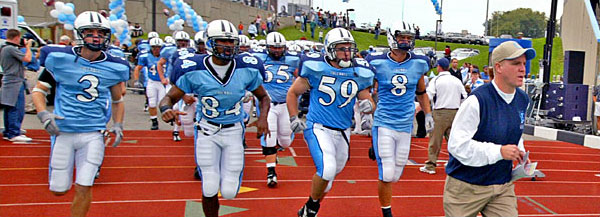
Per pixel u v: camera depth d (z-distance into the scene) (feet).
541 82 38.42
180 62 12.59
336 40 13.76
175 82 12.60
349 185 19.92
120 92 13.67
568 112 36.01
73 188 17.97
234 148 13.08
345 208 16.80
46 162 22.41
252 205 16.75
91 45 12.51
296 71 21.30
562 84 36.24
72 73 12.56
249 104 28.02
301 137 32.24
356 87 14.20
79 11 86.02
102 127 13.28
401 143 15.67
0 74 29.09
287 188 19.08
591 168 25.49
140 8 95.30
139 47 32.22
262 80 13.30
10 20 30.89
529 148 31.81
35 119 35.24
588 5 35.19
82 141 12.81
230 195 12.99
